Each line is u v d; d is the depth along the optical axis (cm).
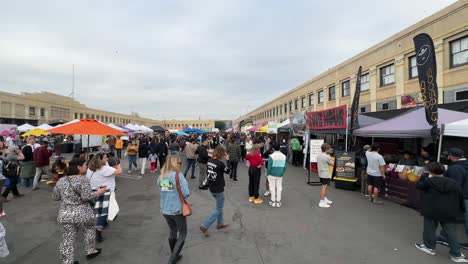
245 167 1485
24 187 931
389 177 753
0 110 3516
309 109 3034
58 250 429
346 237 482
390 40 1631
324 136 1756
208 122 11219
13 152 870
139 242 459
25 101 3959
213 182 500
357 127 946
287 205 698
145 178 1120
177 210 375
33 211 644
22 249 431
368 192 792
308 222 564
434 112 626
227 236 487
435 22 1312
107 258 398
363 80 1967
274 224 551
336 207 679
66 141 2095
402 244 452
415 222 564
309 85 3014
